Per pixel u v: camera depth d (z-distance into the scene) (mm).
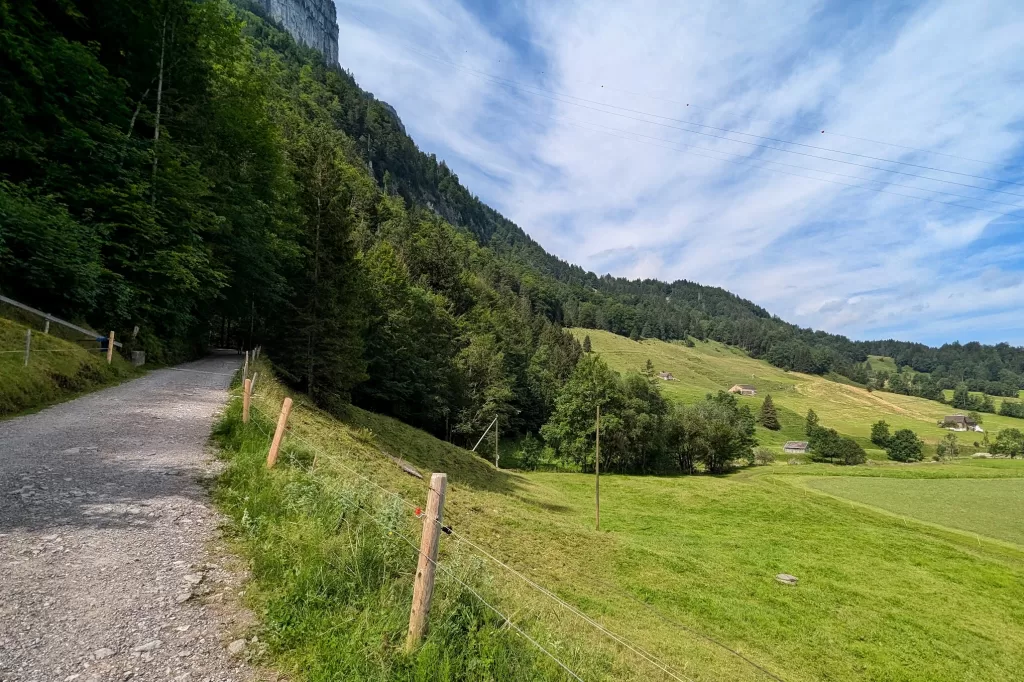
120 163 22859
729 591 22547
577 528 28266
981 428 162250
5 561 5277
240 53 32094
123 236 22781
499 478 44781
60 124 21062
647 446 74875
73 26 23453
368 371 52344
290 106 152125
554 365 107750
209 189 27859
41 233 17938
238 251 29844
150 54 27031
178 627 4523
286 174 36562
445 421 67188
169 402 15516
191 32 28125
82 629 4301
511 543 20188
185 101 29500
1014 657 19594
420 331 66375
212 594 5176
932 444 137375
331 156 34719
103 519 6648
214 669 4012
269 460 9688
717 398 141750
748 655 16016
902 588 27062
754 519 43188
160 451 10141
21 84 19375
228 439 11438
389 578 5867
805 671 15914
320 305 32031
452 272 107938
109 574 5281
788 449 122750
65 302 19812
